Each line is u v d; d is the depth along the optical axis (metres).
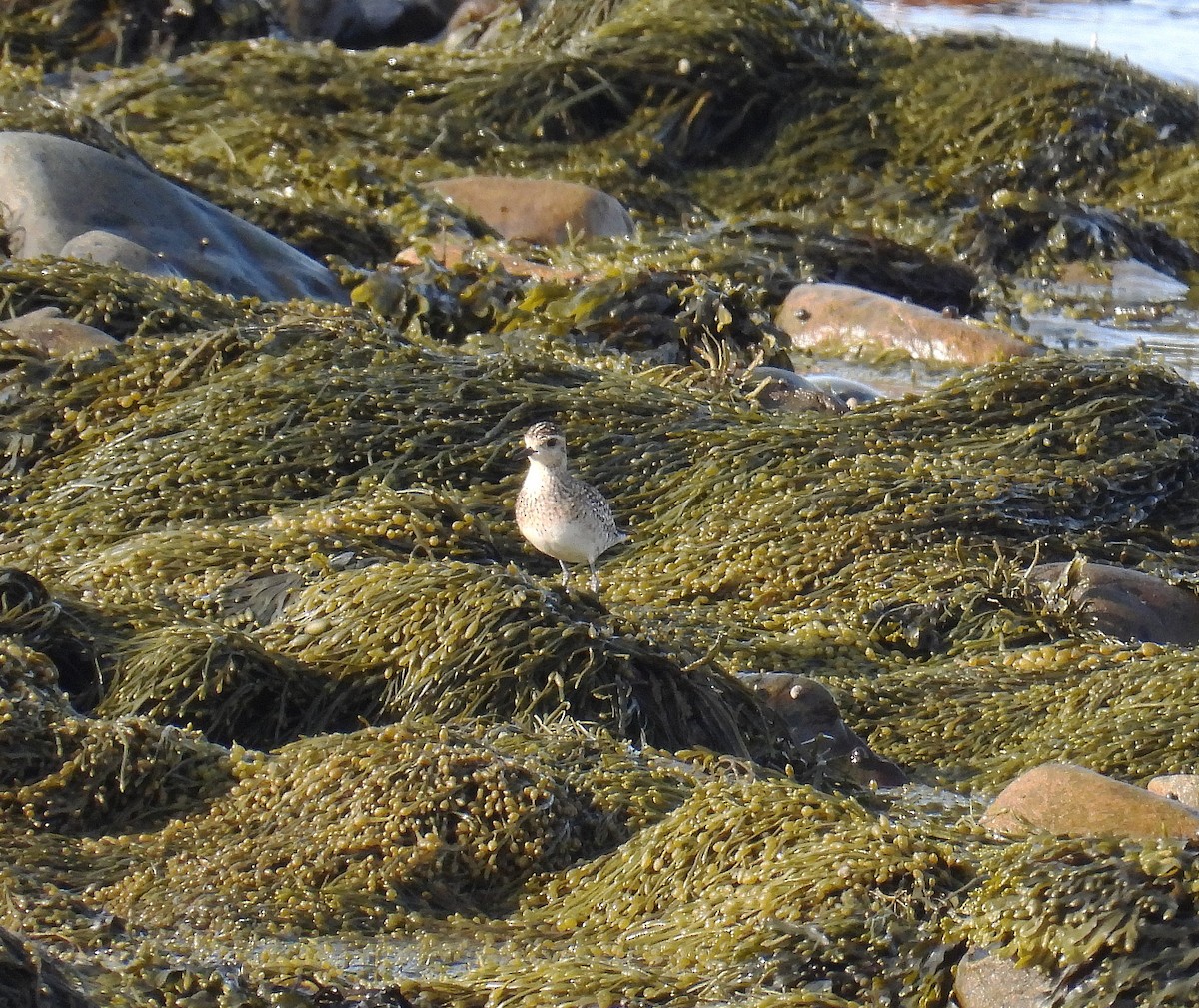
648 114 28.47
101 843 9.16
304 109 28.02
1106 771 11.05
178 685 10.66
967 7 43.16
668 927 8.25
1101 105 28.48
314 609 11.26
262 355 15.62
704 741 10.62
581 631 10.77
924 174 27.95
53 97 26.48
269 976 7.45
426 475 14.77
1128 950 7.01
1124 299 25.00
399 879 8.83
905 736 11.65
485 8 35.09
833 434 15.55
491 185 25.05
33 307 17.19
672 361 20.22
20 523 14.17
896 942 7.65
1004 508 14.52
